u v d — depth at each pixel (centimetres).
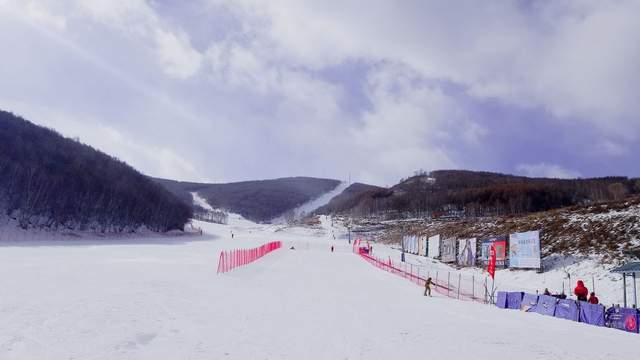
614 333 1522
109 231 10419
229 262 3988
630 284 2919
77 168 11406
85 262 3619
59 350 968
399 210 16162
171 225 13462
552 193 13062
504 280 3956
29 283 2122
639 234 3534
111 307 1541
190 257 4691
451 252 5625
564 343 1253
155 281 2433
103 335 1122
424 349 1108
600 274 3256
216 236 13462
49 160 11044
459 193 15625
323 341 1158
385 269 4581
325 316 1580
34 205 8744
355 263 5338
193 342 1094
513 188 14112
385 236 11938
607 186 13138
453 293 3022
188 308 1614
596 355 1109
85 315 1374
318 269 4216
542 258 4003
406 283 3359
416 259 6312
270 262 4794
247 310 1638
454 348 1133
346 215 18162
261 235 14525
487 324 1594
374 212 16938
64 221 9481
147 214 12219
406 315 1731
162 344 1062
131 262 3784
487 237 5312
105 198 10869
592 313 1881
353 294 2420
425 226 9656
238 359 952
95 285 2153
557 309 2097
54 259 3834
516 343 1226
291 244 10081
